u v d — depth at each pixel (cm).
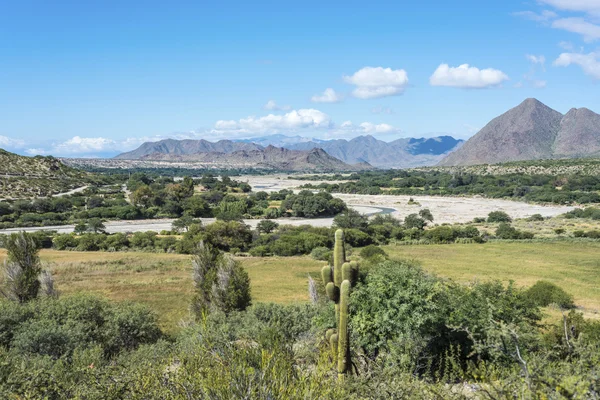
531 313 1708
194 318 2927
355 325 1437
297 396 638
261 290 4728
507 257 7056
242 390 636
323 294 2848
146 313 2578
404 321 1384
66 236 8438
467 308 1466
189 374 705
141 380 766
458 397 719
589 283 5072
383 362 1144
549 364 671
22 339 1884
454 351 1393
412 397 736
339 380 792
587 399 518
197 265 3136
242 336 1594
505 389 593
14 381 971
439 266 6197
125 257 6756
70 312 2341
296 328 2033
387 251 7719
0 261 5222
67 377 1120
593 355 617
